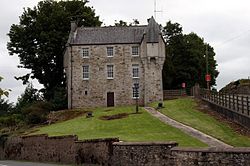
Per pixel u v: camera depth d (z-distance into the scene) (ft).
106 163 103.91
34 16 267.18
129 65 234.58
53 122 207.10
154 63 233.55
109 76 235.40
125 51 235.40
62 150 128.77
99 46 235.81
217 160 65.72
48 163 128.98
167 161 78.89
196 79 303.89
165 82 291.17
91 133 149.28
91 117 191.01
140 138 124.77
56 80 272.51
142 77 233.76
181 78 298.56
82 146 116.26
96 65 235.20
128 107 217.56
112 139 102.32
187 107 193.77
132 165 91.35
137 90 210.59
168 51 299.58
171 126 148.15
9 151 167.94
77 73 235.20
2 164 127.65
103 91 234.17
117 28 242.99
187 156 72.13
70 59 235.61
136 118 175.32
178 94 245.45
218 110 168.55
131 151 91.91
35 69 266.98
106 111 206.08
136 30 241.76
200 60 303.27
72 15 270.67
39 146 144.15
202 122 151.43
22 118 227.61
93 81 234.79
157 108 198.70
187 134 128.67
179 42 302.45
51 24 258.98
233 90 210.18
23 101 273.95
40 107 229.45
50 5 268.62
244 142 109.29
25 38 260.83
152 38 233.55
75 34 241.14
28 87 277.03
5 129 213.05
